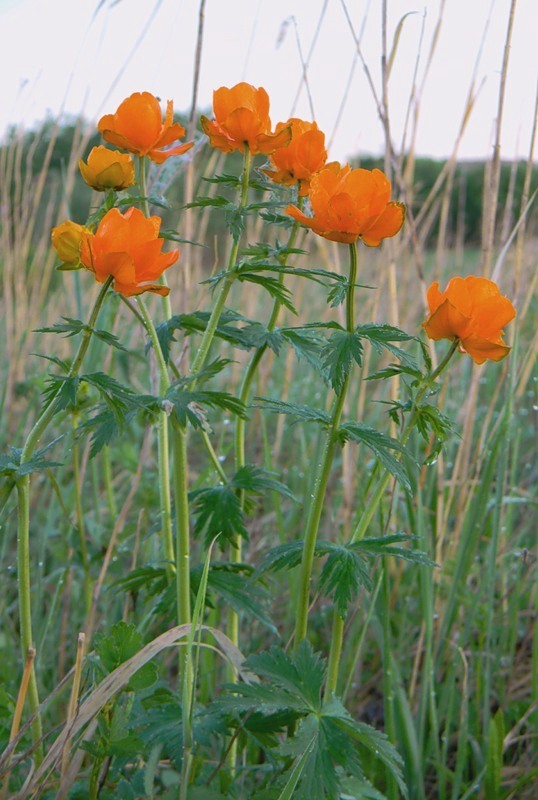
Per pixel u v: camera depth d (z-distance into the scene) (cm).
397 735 86
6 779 68
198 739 70
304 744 65
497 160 94
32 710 71
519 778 84
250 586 74
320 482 69
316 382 126
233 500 74
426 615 84
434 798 86
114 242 65
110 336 66
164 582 78
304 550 70
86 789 72
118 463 123
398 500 99
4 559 100
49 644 93
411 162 102
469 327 67
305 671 66
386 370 69
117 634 68
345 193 65
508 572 100
